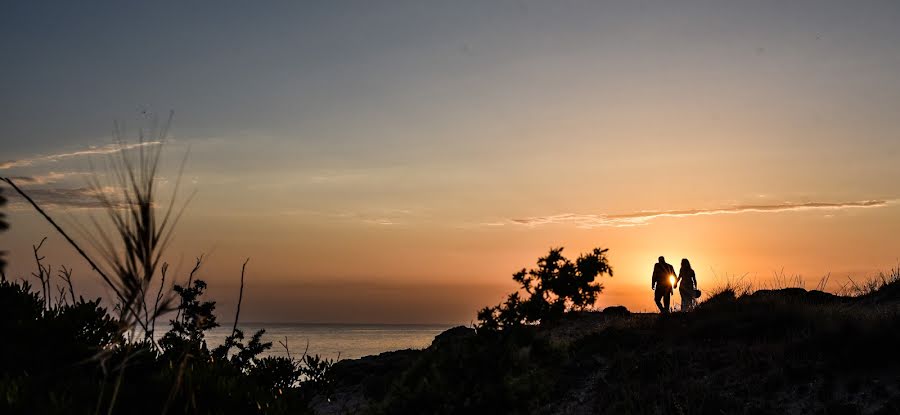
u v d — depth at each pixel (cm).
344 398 1614
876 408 1099
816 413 1158
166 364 537
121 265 261
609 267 489
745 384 1327
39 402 419
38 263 616
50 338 521
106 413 430
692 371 1452
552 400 1498
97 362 500
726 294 2028
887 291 1706
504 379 484
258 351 798
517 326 497
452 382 489
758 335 1551
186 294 793
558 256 491
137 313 271
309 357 877
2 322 530
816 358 1319
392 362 1941
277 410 503
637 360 1552
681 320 1797
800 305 1688
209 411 449
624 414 1347
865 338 1268
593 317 2078
